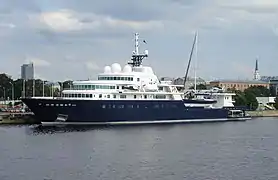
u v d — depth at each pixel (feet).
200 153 337.11
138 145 374.02
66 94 549.54
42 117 519.60
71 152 335.88
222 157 321.32
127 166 288.30
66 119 521.24
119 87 558.97
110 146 366.22
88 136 426.51
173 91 600.39
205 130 503.61
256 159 314.55
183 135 449.48
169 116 588.09
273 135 456.45
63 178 257.96
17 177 259.60
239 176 264.72
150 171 275.18
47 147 356.79
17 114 571.28
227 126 561.84
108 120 539.29
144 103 563.48
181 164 295.69
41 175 263.90
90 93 539.29
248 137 437.17
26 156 318.24
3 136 421.18
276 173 272.51
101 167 285.02
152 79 591.37
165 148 359.46
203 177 261.85
